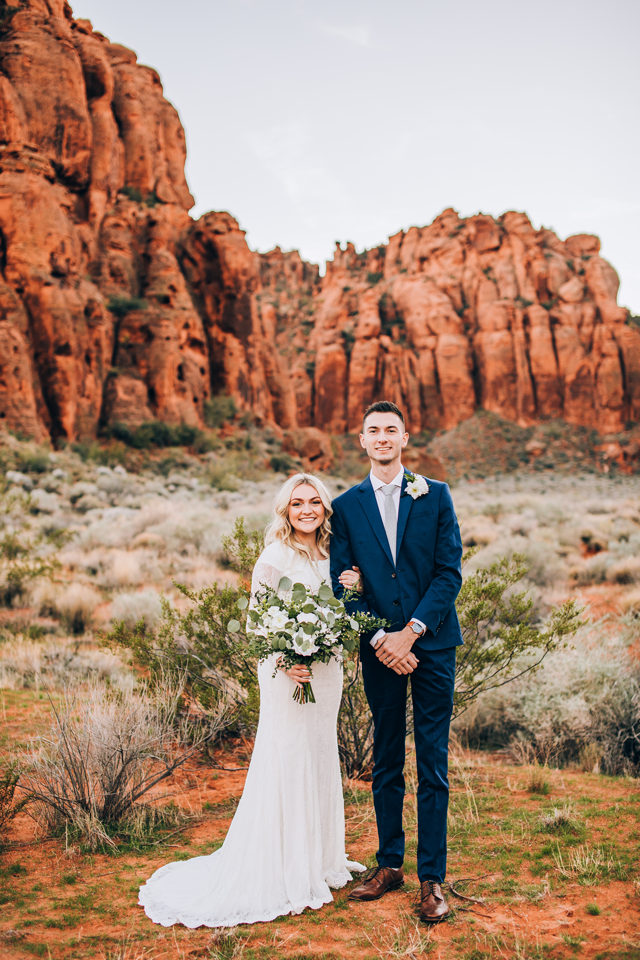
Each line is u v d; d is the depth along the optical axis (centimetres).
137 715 451
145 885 320
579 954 254
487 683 624
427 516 328
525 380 7169
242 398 4591
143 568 1409
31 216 3262
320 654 304
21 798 439
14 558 1251
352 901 308
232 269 4562
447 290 7856
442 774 308
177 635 563
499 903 299
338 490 3491
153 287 4084
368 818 414
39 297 3203
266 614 304
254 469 3859
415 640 312
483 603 509
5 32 3778
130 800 411
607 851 346
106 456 3278
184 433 3744
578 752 562
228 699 531
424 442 7225
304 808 310
